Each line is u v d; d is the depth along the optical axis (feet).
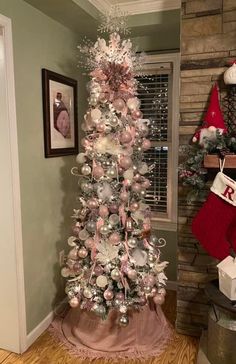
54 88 7.54
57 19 7.49
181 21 6.48
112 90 6.37
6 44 5.91
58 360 6.61
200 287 7.12
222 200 5.95
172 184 9.66
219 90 6.40
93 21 7.67
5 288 6.73
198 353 6.44
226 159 5.84
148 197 10.00
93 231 6.48
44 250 7.55
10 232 6.48
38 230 7.29
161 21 7.96
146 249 6.95
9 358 6.68
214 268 6.97
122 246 6.50
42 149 7.29
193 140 6.47
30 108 6.75
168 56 9.09
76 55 8.60
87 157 6.53
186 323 7.33
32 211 7.02
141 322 6.95
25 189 6.74
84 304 6.61
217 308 5.87
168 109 9.57
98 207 6.40
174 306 8.66
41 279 7.48
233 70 5.88
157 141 9.80
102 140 6.32
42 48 7.11
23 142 6.58
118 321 6.61
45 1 6.46
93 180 6.51
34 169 7.02
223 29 6.24
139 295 6.57
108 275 6.50
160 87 9.53
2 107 6.08
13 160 6.25
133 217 6.59
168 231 9.68
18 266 6.61
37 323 7.37
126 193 6.41
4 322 6.85
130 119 6.49
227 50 6.27
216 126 6.09
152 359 6.56
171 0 7.63
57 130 7.75
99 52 6.56
